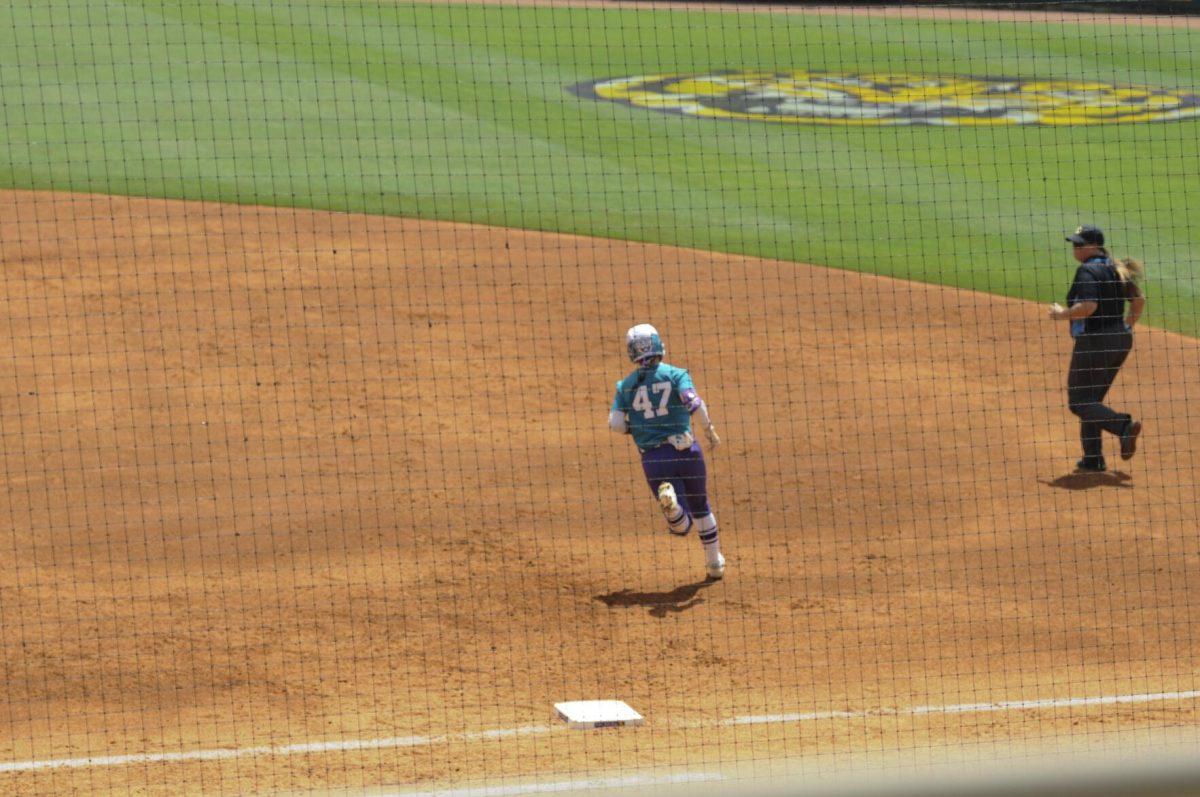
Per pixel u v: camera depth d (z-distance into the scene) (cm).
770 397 5903
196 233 7606
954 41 14862
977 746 3139
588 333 6562
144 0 13925
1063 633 3941
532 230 8088
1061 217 8906
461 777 2992
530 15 15300
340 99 11069
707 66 13638
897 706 3450
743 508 4853
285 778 3000
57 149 9219
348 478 4997
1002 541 4597
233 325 6391
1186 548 4562
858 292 7294
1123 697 3509
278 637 3816
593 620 3981
